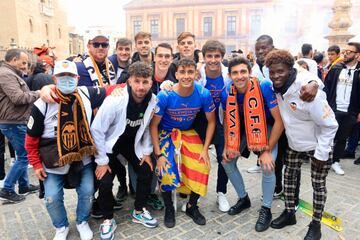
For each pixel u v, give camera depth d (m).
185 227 3.03
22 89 3.62
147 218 3.05
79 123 2.61
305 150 2.68
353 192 3.78
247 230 2.96
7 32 26.73
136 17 47.12
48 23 34.38
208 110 3.00
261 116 2.80
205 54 3.06
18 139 3.54
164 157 3.03
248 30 43.50
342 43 10.67
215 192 3.86
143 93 2.68
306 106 2.41
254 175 4.42
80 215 2.84
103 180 2.76
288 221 2.98
